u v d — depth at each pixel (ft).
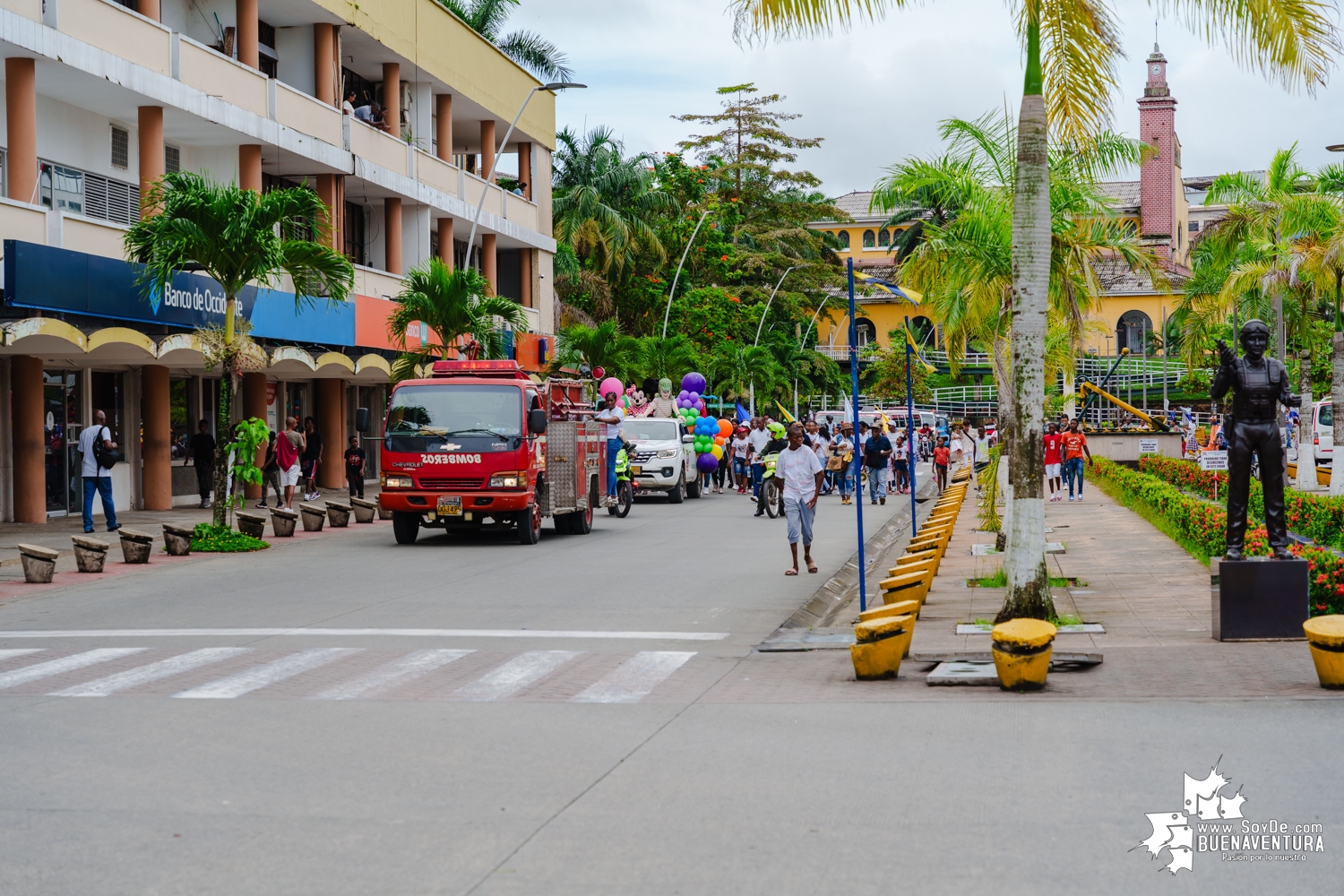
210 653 39.04
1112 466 131.85
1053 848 19.34
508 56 155.63
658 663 37.22
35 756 26.13
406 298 101.96
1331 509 68.95
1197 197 414.41
